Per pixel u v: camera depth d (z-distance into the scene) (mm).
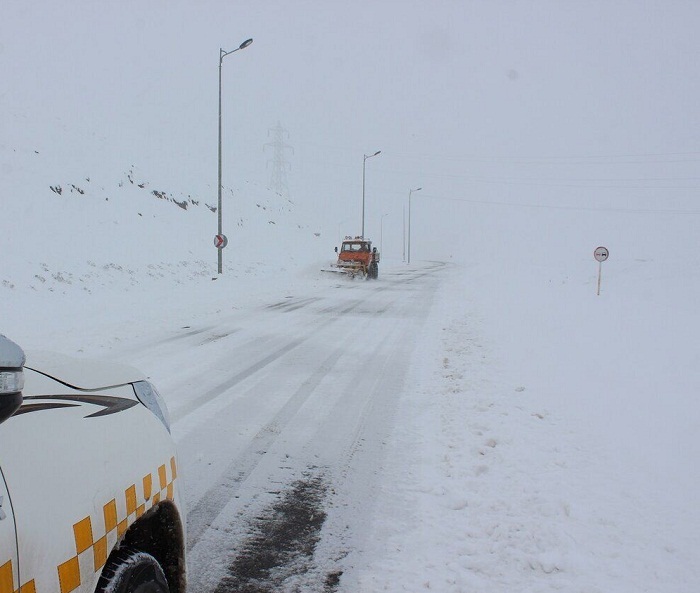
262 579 3357
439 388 7652
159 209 35125
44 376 2414
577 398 6871
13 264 17672
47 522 1703
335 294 21031
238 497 4410
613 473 4762
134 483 2154
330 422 6234
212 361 9141
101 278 20062
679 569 3424
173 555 2545
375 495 4484
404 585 3328
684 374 7812
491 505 4297
